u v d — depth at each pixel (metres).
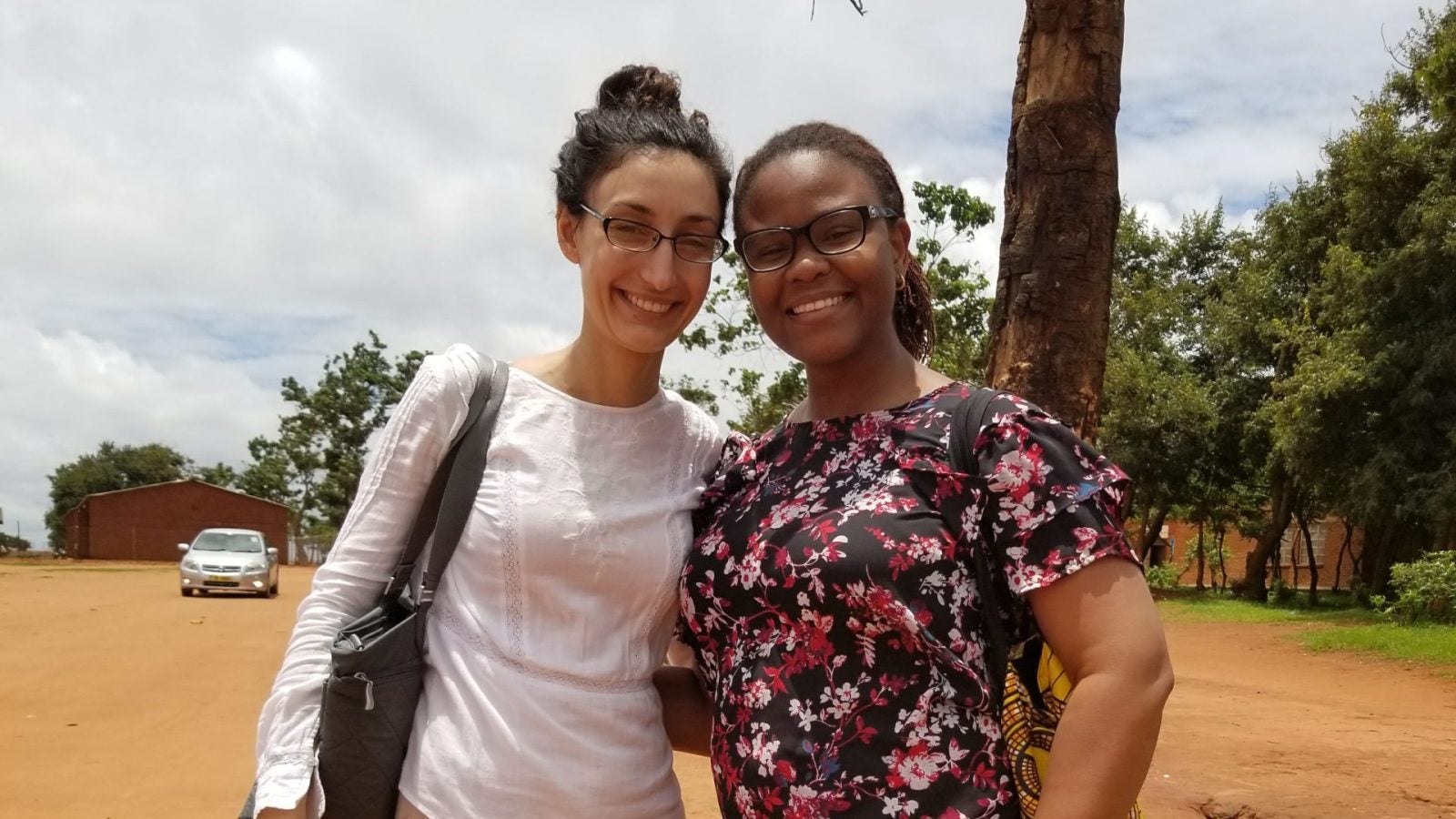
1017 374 3.88
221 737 7.71
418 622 2.08
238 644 13.49
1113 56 3.90
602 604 2.16
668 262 2.21
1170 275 35.38
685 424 2.41
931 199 19.66
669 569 2.21
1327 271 23.56
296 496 67.69
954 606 1.88
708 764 6.95
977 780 1.84
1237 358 30.41
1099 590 1.80
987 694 1.87
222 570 22.41
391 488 2.15
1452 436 20.62
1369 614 22.16
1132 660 1.76
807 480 2.09
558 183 2.35
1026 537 1.83
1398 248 22.67
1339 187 25.66
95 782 6.34
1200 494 32.09
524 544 2.10
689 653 2.48
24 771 6.59
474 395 2.18
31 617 16.80
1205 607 26.64
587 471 2.20
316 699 2.06
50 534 78.81
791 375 21.02
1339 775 6.67
